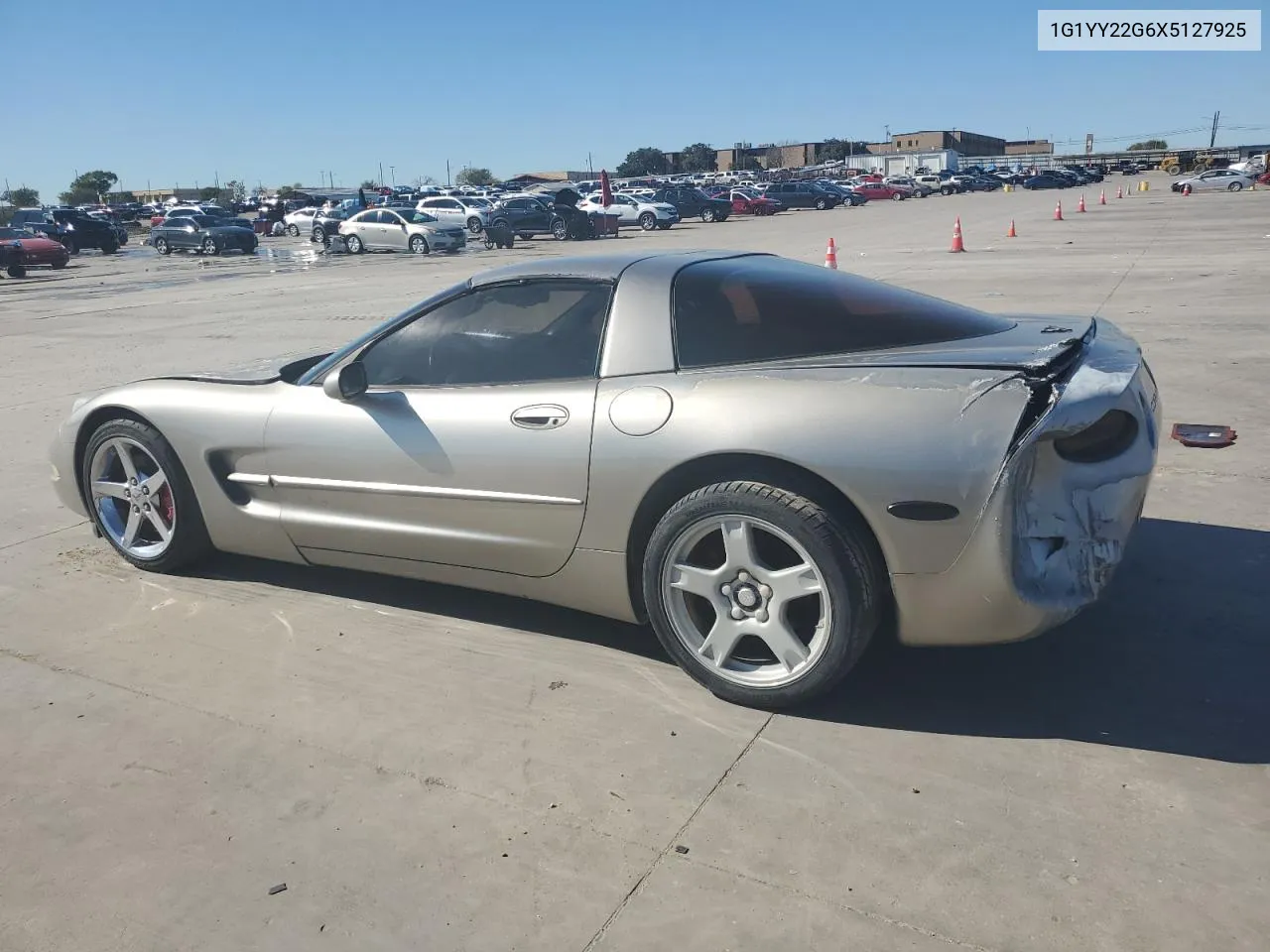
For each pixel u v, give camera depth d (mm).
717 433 3064
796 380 3064
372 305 15766
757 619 3139
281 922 2379
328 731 3186
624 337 3391
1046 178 71938
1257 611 3723
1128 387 2953
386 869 2543
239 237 36438
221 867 2576
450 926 2342
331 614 4062
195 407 4219
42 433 7426
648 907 2371
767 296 3416
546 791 2828
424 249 32125
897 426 2881
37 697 3453
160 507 4449
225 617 4070
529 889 2453
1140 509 3143
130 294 20344
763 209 49719
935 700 3227
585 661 3584
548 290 3605
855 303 3451
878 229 30969
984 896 2348
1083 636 3602
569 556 3457
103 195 122812
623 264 3590
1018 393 2824
